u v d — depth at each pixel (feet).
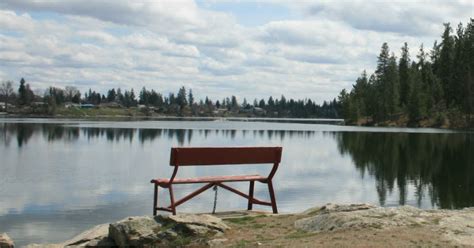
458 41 383.45
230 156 43.27
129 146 155.53
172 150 40.93
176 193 68.74
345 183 82.43
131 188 72.84
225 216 40.98
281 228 34.47
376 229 31.42
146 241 32.63
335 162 117.80
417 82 371.56
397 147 164.96
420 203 64.95
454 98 351.46
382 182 84.17
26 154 122.93
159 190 71.41
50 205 58.85
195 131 268.62
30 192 67.82
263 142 191.01
